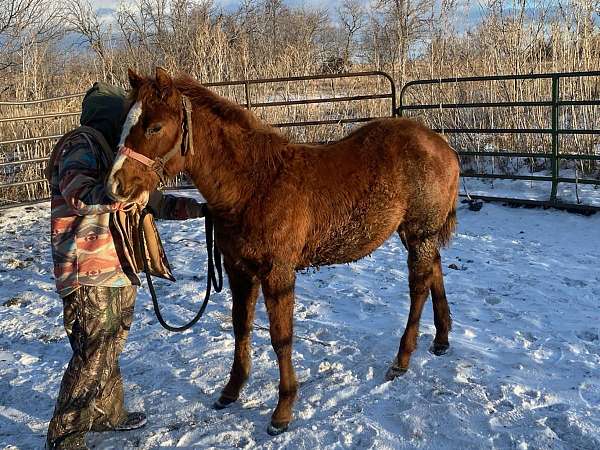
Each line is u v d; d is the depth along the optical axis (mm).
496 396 3297
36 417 3330
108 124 2898
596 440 2828
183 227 7543
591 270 5266
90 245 2752
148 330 4457
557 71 8562
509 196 7812
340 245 3350
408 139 3514
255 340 4176
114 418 3154
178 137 2807
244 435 3086
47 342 4344
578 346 3832
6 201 8883
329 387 3498
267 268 3070
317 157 3246
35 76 10430
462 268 5523
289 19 24938
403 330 4191
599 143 9211
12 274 5914
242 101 10406
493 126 9164
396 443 2930
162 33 16516
